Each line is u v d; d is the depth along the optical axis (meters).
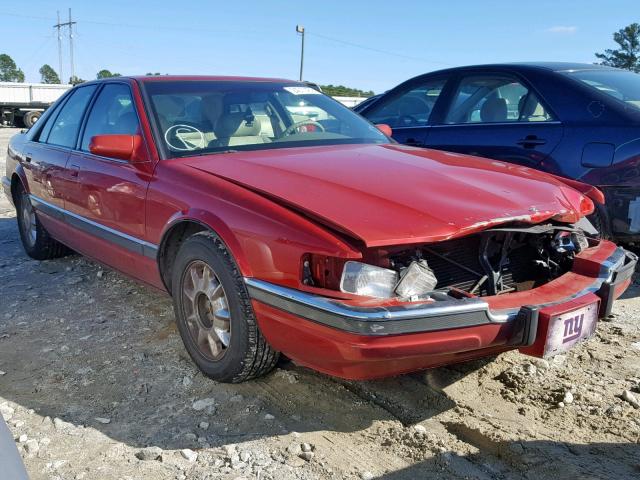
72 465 2.49
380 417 2.82
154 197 3.39
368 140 4.11
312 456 2.52
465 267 2.78
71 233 4.55
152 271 3.58
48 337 3.79
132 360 3.43
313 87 4.72
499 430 2.68
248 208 2.82
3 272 5.20
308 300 2.48
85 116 4.49
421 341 2.38
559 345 2.64
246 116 3.95
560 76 4.75
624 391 2.95
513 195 2.95
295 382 3.13
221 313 3.02
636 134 4.18
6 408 2.94
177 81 4.09
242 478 2.39
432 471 2.43
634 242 4.44
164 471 2.45
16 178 5.54
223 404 2.95
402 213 2.62
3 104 31.39
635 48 59.25
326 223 2.56
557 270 3.09
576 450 2.54
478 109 5.19
